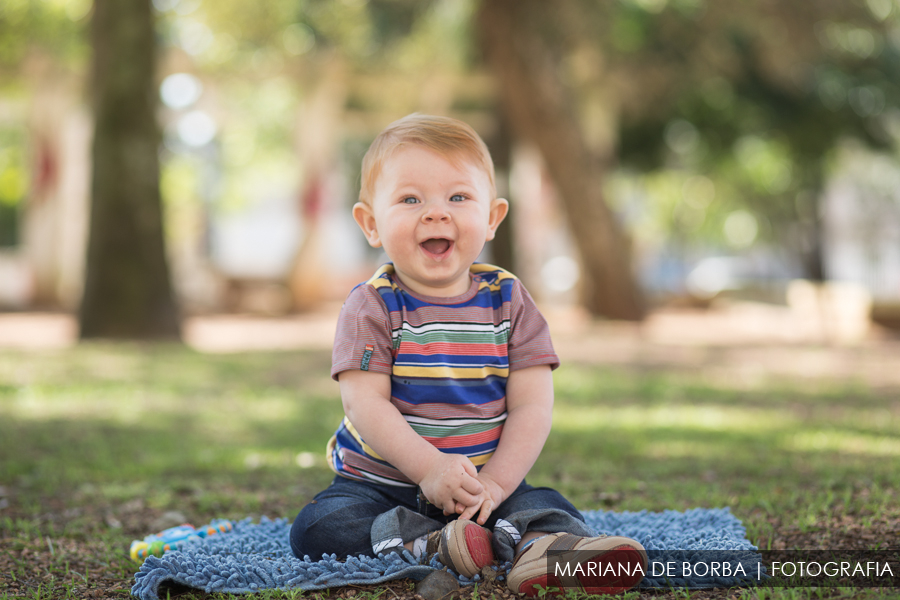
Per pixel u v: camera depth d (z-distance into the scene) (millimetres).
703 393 6492
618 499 2949
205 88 16297
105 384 6406
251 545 2199
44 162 16906
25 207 18156
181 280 22359
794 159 18812
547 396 2107
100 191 9945
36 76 16125
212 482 3377
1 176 27547
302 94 16156
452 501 1883
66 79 16266
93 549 2371
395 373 2041
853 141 18156
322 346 10523
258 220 34719
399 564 1870
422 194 2072
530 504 1983
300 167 16578
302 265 17031
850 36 15578
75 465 3619
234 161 26469
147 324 9992
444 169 2078
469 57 15547
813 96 16953
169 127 17375
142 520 2738
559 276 26078
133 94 9836
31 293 17484
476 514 2006
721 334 13078
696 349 10273
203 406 5633
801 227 25266
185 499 3061
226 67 15828
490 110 17422
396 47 15453
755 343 11344
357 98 17578
